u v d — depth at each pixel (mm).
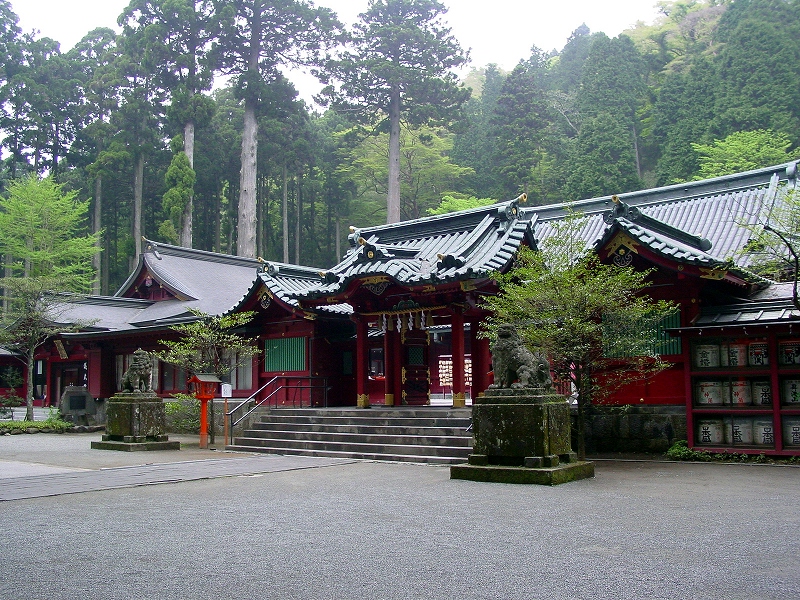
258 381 24844
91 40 60656
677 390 16500
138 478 13320
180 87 48031
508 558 6945
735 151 44531
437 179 62812
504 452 12477
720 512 9164
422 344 21734
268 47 52750
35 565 6953
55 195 44844
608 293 14203
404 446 16156
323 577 6395
